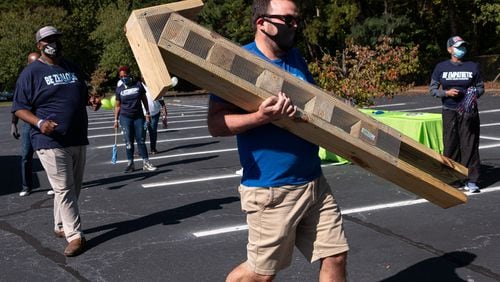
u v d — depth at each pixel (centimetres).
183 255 502
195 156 1065
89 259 502
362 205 643
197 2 260
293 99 261
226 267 470
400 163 283
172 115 2069
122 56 3747
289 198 283
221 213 638
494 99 2014
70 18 4434
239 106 272
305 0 3039
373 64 945
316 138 278
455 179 321
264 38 285
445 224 564
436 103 2031
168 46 243
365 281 430
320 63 1007
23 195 781
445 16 3425
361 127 272
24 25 4088
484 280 423
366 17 3247
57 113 501
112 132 1578
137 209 674
